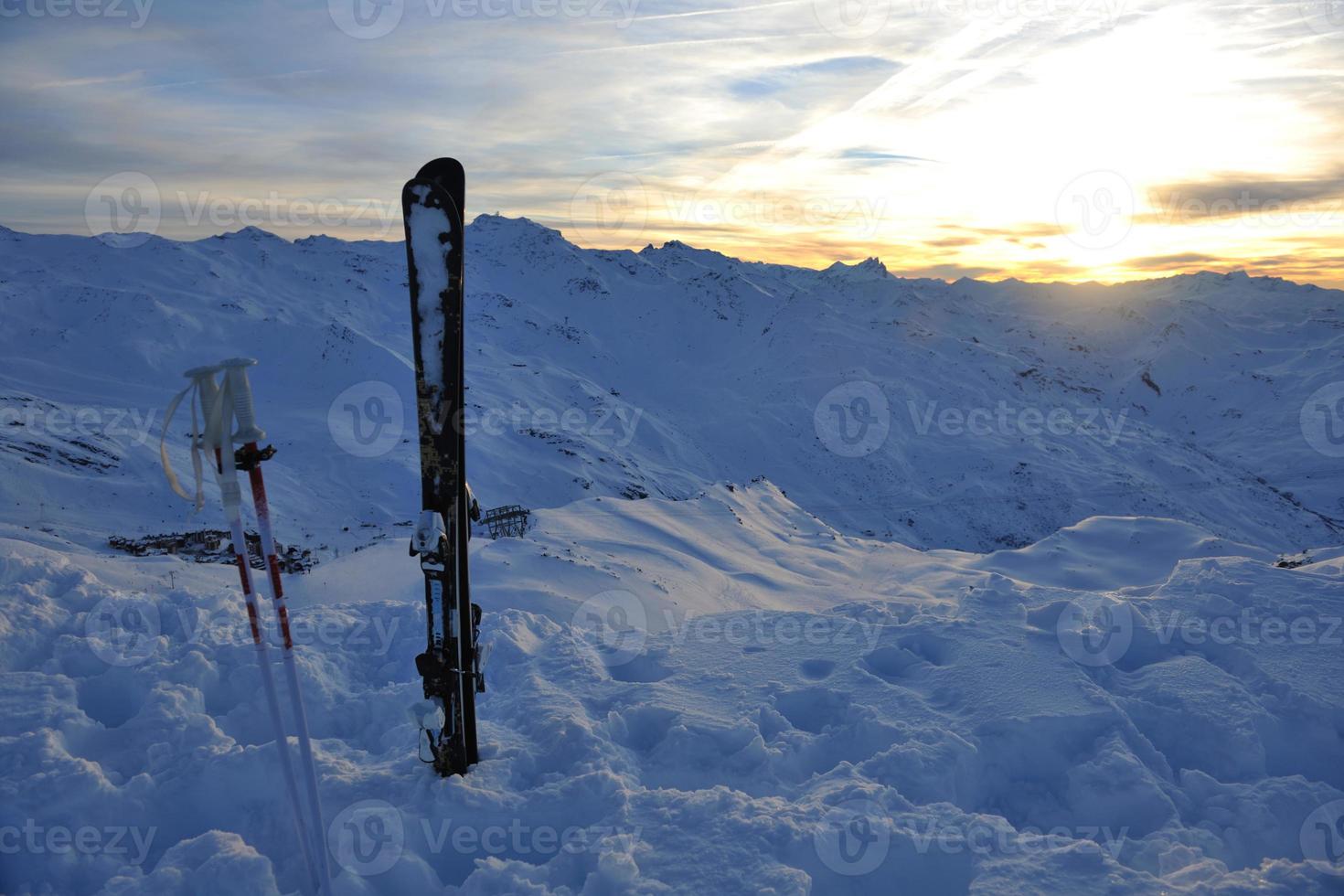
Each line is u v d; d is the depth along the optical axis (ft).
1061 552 82.64
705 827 9.87
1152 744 11.93
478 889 9.18
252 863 9.09
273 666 14.37
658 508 148.56
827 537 150.51
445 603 10.76
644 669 15.51
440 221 9.93
